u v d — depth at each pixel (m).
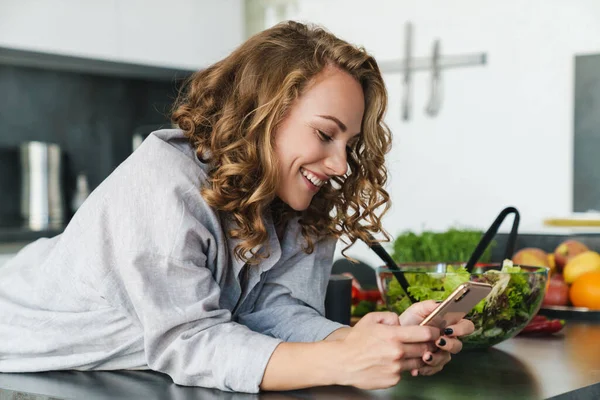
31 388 1.17
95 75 4.16
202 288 1.19
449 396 1.09
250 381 1.12
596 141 3.64
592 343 1.52
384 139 1.41
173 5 3.97
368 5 4.27
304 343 1.13
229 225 1.29
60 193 3.95
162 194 1.19
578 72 3.68
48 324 1.30
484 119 3.94
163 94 4.39
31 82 3.92
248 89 1.26
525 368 1.29
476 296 1.12
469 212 4.00
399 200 4.20
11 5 3.38
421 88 4.12
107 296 1.25
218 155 1.26
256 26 4.55
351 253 4.19
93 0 3.65
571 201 3.71
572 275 1.86
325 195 1.46
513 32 3.85
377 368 1.08
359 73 1.28
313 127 1.23
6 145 3.85
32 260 1.43
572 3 3.69
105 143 4.22
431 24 4.08
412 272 1.42
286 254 1.46
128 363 1.29
